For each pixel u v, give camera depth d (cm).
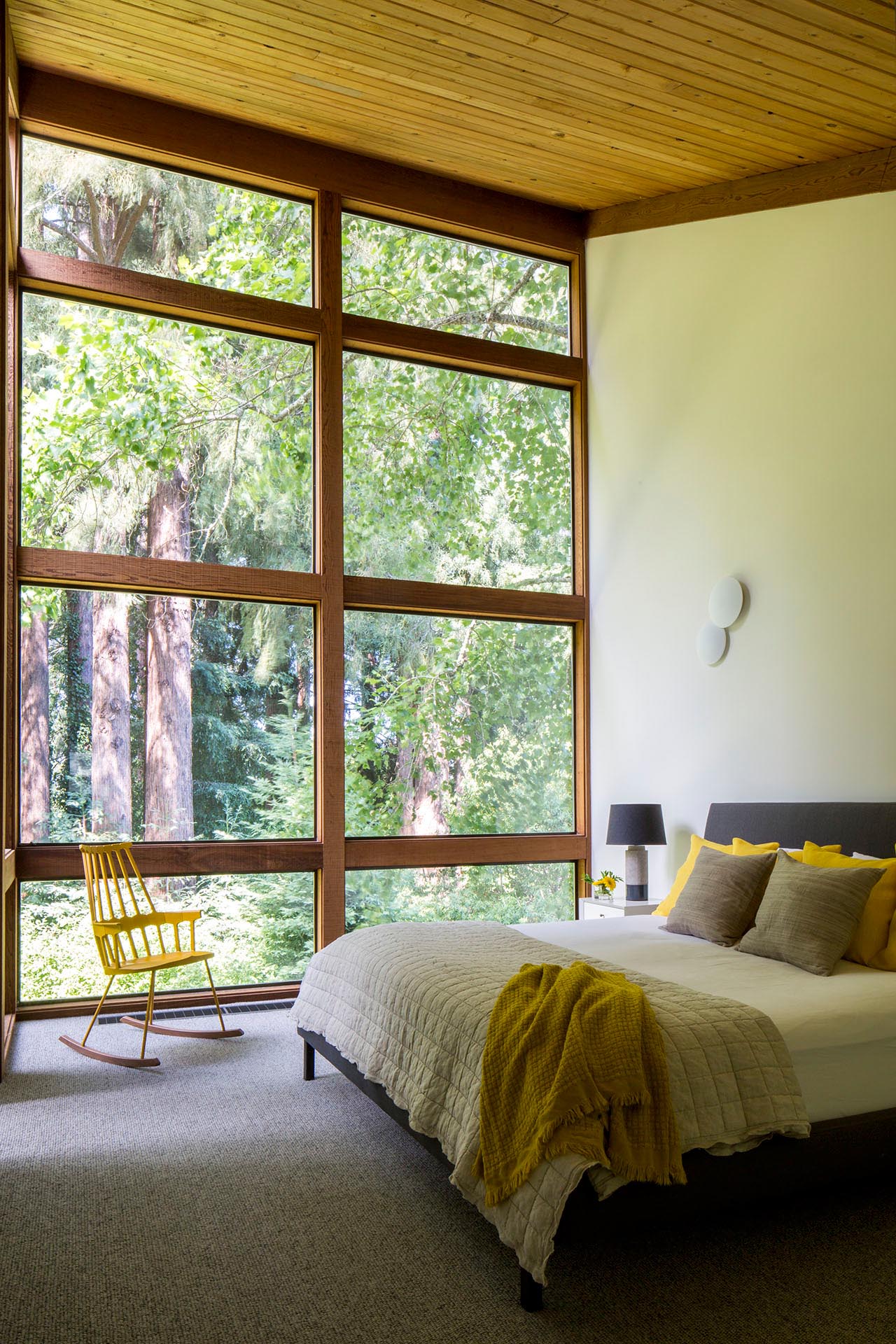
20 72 504
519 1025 268
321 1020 387
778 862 395
